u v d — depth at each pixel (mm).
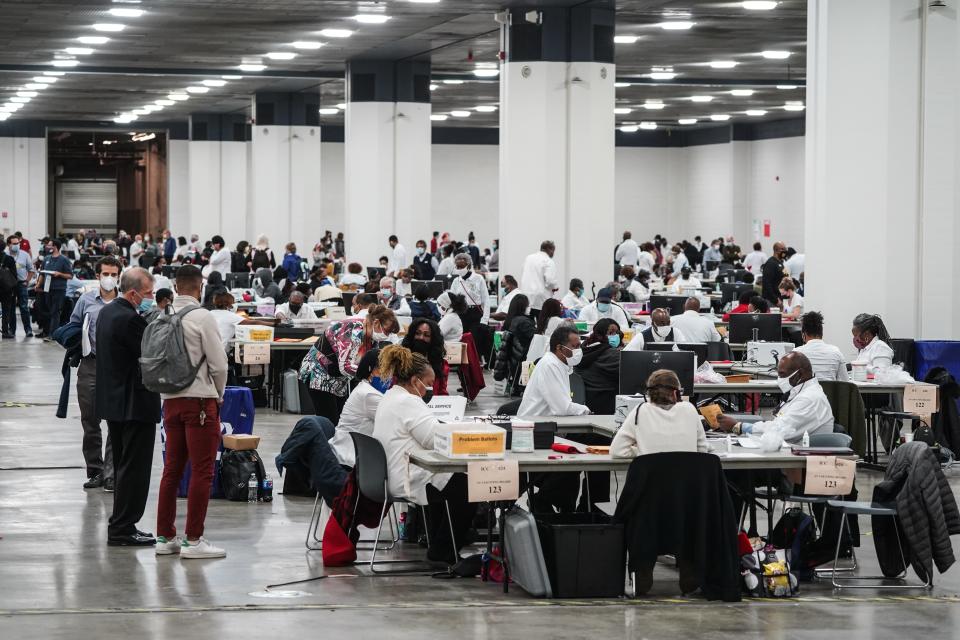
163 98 37062
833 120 14047
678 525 6789
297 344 14953
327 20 22000
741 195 44219
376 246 27312
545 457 7047
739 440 7660
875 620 6453
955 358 12477
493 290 28328
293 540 8273
